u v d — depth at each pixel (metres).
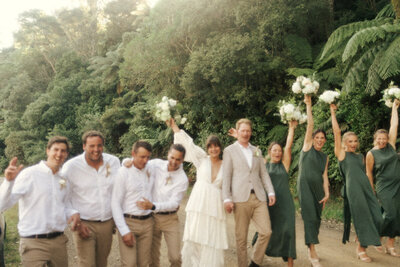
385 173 4.77
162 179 3.77
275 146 4.44
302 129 10.05
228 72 11.35
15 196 2.92
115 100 23.48
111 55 25.55
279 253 4.21
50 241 3.06
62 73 35.09
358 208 4.45
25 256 3.02
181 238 6.14
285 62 11.36
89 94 28.86
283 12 10.77
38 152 27.03
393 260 4.65
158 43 14.16
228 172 4.07
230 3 11.96
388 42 8.33
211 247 4.00
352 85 8.32
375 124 8.67
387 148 4.82
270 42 11.49
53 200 3.10
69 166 3.33
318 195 4.51
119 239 3.43
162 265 4.77
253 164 4.13
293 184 10.15
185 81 12.52
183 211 8.84
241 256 4.11
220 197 4.09
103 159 3.51
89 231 3.29
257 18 11.41
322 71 10.98
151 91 16.55
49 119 29.25
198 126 14.51
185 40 13.73
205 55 11.75
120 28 34.72
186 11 12.73
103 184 3.44
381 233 4.81
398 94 4.79
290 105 4.45
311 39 12.91
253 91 11.64
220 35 12.03
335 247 5.34
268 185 4.17
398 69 7.57
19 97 36.44
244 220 4.08
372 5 13.18
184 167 15.60
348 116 8.84
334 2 13.85
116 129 23.28
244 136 4.17
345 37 8.96
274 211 4.28
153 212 3.77
